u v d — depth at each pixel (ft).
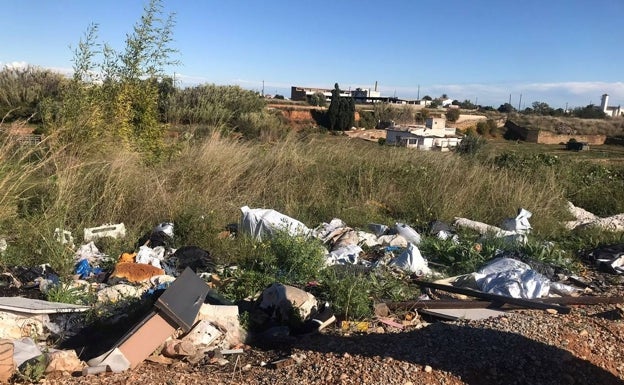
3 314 11.81
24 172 21.18
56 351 11.20
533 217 29.01
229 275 17.51
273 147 34.65
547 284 17.81
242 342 12.91
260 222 21.72
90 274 16.79
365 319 14.62
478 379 11.30
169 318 11.28
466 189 30.99
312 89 334.44
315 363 11.48
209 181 27.45
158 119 35.37
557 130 216.95
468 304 15.93
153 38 33.65
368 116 190.90
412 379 10.90
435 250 22.12
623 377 12.58
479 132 213.25
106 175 23.75
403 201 30.40
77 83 32.22
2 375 9.93
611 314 16.06
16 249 17.66
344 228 24.13
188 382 10.44
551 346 12.85
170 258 18.51
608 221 29.99
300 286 16.60
